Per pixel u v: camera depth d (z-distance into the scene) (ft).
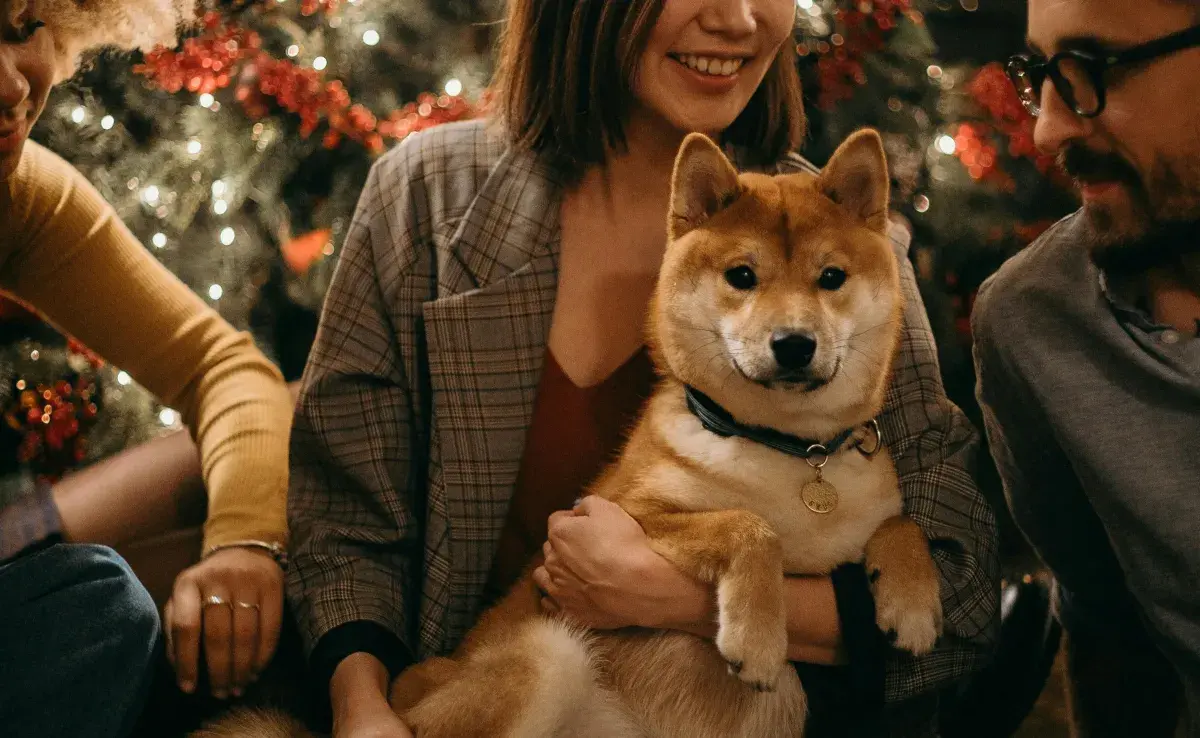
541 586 5.79
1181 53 4.47
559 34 6.16
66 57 5.92
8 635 4.94
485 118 6.91
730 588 5.12
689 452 5.63
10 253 6.30
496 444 6.07
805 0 9.55
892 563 5.35
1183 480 4.80
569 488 6.32
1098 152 4.85
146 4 6.10
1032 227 10.66
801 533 5.50
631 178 6.42
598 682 5.65
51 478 10.75
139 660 5.19
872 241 5.62
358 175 10.50
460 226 6.23
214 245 10.23
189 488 6.68
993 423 6.02
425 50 10.62
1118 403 5.03
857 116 9.95
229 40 9.71
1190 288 4.97
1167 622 4.97
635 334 6.36
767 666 4.99
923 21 11.13
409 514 6.19
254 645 5.72
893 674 5.44
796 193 5.72
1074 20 4.66
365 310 6.31
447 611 6.08
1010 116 9.75
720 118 6.11
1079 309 5.17
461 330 6.07
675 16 5.77
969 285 10.95
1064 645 6.55
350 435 6.19
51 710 4.93
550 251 6.24
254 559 5.95
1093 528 5.94
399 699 5.58
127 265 6.58
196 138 10.03
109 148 10.35
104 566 5.28
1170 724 6.21
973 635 5.52
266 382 6.73
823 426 5.53
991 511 5.86
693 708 5.57
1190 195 4.72
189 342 6.66
